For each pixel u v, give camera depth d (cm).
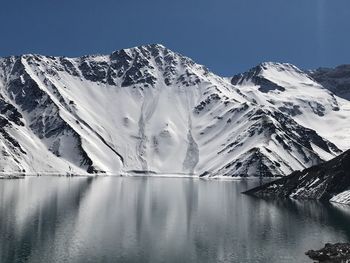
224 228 11438
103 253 8712
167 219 12688
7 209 13650
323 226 11806
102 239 9862
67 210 13850
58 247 9056
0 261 8031
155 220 12488
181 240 9969
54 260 8156
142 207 15125
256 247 9394
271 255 8756
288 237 10388
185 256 8650
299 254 8831
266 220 12688
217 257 8600
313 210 14825
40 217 12388
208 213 13962
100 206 15062
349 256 8219
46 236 9975
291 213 14038
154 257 8544
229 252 8981
